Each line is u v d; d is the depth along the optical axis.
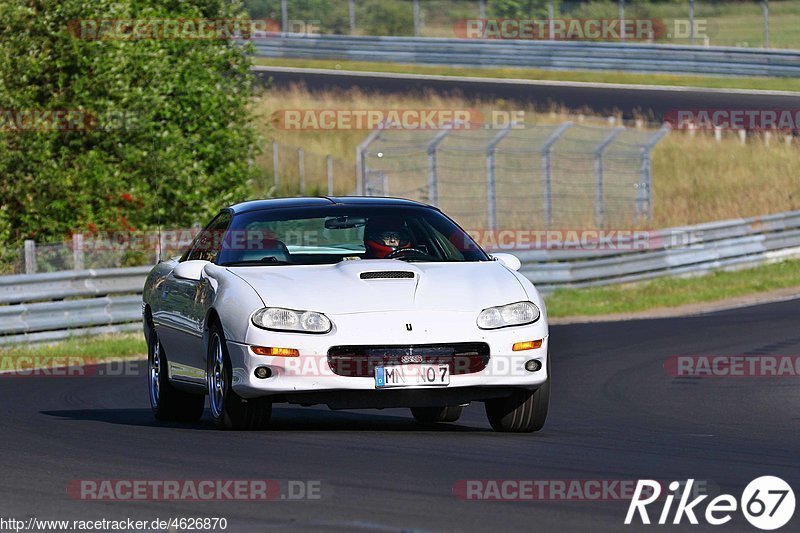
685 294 78.25
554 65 144.00
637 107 126.62
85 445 25.48
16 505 18.91
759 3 163.88
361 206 29.38
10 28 72.81
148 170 75.88
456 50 147.00
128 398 38.72
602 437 26.81
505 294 26.19
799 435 28.06
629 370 44.59
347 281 26.06
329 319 25.11
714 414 32.88
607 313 72.38
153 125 78.81
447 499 18.80
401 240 28.36
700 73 139.75
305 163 115.81
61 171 72.31
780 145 124.25
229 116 87.56
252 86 92.62
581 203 107.31
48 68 73.38
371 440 25.44
